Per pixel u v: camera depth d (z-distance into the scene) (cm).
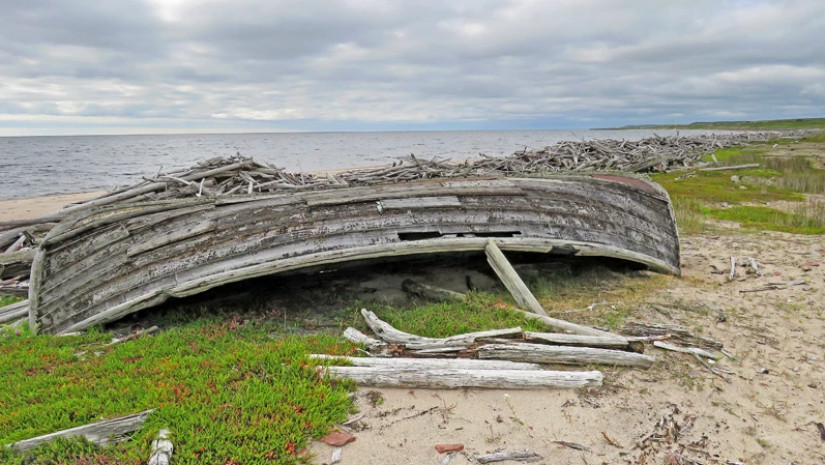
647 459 446
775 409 525
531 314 713
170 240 746
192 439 414
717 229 1444
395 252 774
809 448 467
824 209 1625
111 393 491
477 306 761
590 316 760
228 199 814
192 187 1395
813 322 742
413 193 870
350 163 4769
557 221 912
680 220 1516
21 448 401
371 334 689
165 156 6588
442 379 535
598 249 894
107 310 709
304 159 5372
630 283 945
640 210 1038
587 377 547
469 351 590
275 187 1512
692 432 485
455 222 849
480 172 2202
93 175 3875
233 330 692
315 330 708
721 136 6819
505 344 591
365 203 834
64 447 404
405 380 535
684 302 823
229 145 11075
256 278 827
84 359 602
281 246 753
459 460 433
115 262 746
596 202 989
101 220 782
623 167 3047
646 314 771
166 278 717
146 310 764
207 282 705
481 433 470
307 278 874
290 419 454
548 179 1022
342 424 474
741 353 645
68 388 503
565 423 489
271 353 573
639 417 502
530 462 436
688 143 4931
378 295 864
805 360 629
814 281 922
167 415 443
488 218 873
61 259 782
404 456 435
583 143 3491
